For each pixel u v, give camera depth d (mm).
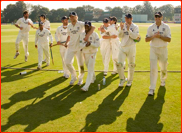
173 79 6430
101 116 4098
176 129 3611
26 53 9586
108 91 5500
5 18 102000
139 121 3889
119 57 5656
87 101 4848
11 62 9352
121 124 3789
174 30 31438
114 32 6746
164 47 5250
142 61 9172
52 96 5191
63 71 7535
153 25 5246
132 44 5555
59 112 4297
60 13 101500
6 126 3752
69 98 5047
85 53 5527
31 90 5629
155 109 4375
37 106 4602
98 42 5504
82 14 107125
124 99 4930
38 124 3814
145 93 5293
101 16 107250
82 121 3910
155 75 5266
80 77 6082
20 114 4219
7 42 16781
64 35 6711
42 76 7004
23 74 7266
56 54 11344
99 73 7348
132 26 5418
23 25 9156
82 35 5520
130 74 5781
